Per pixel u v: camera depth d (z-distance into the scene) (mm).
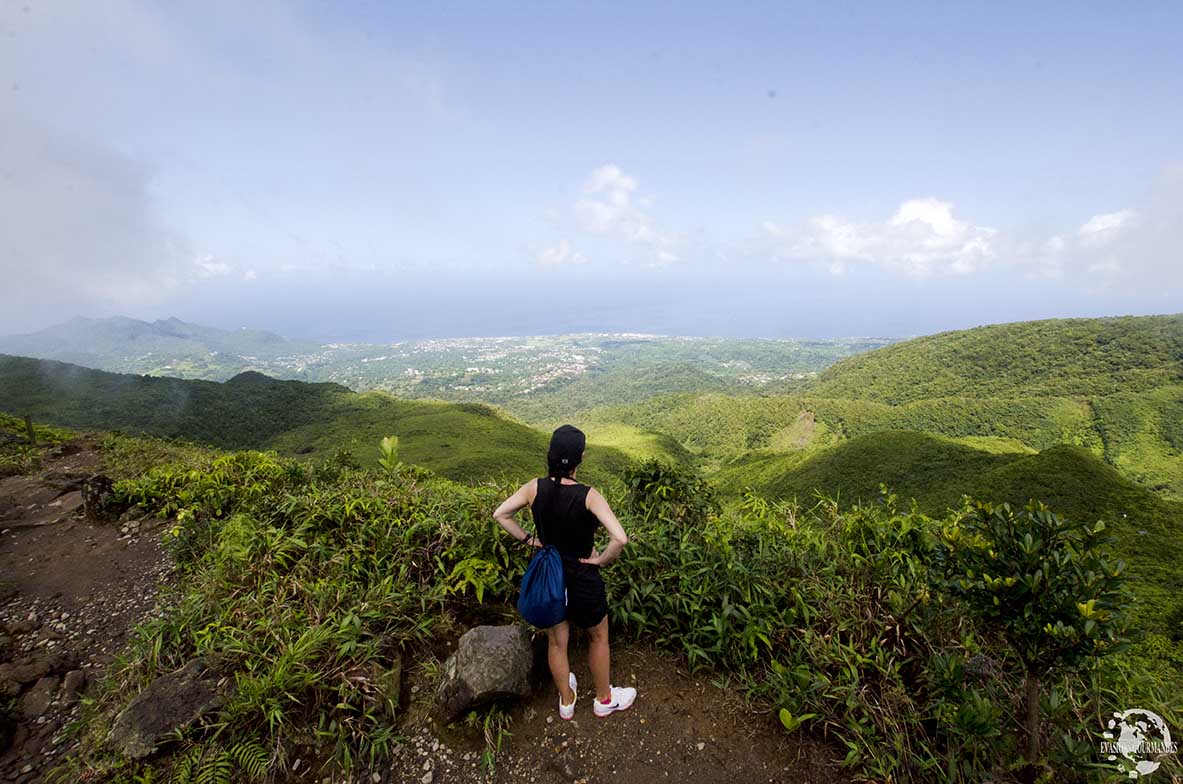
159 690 2916
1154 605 16344
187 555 5016
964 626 3217
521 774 2709
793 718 2818
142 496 6652
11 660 3869
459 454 64750
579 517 2670
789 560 3885
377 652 3154
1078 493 33312
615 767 2723
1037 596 2373
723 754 2783
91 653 3998
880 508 4234
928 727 2816
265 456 7621
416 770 2734
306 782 2633
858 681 2939
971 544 2674
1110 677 2945
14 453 11203
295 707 2855
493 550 3980
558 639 2824
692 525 4480
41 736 3180
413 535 4195
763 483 59344
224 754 2623
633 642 3557
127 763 2621
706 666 3334
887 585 3516
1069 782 2408
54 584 5008
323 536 4227
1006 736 2561
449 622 3609
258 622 3293
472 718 2852
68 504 7031
